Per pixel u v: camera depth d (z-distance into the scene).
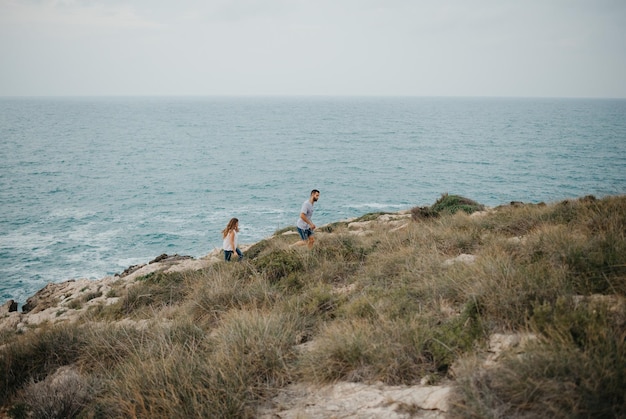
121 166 85.50
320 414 3.73
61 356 6.63
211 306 7.48
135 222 49.28
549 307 4.15
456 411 3.28
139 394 4.32
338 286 7.78
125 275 17.77
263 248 14.35
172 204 57.41
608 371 3.02
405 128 173.12
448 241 8.52
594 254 5.29
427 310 5.24
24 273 34.88
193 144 122.50
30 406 4.98
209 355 5.23
